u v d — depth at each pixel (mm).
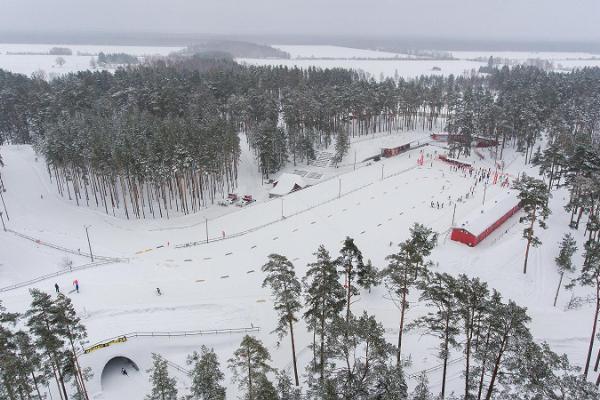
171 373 39281
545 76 172750
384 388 25484
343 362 37906
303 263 57312
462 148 110125
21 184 92125
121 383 39594
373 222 70062
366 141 122062
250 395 28719
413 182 89062
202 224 81125
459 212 73062
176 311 46469
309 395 28406
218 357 40938
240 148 111438
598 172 60500
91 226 80375
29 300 48500
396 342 40250
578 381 24297
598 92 137750
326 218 72875
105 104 116750
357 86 129250
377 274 38375
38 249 67250
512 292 49875
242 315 46156
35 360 30422
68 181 96188
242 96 121312
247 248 63500
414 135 129000
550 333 40875
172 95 115000
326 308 34656
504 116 106562
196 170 88688
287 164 113188
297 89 126688
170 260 60656
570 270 51375
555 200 76875
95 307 46406
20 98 116812
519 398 25641
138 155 80688
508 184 86375
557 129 103375
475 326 28266
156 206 90938
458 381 35000
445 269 53875
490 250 59688
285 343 42000
